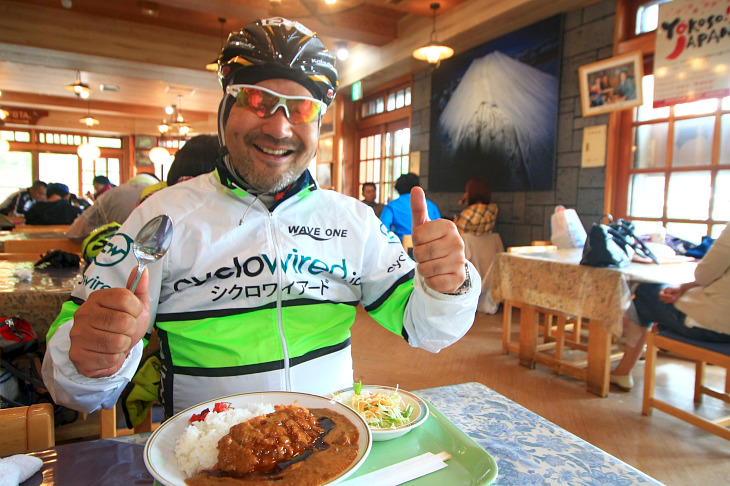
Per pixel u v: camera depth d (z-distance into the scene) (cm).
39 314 161
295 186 99
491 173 472
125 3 511
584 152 384
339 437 60
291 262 93
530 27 419
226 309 90
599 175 374
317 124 94
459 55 504
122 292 60
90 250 184
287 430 58
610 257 235
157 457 56
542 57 410
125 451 66
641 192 356
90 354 58
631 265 254
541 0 370
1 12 507
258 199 95
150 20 559
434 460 61
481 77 476
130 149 1177
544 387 257
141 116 1070
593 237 239
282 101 86
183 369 89
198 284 89
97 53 552
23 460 58
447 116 527
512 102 442
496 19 410
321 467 53
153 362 107
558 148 406
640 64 334
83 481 58
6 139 1103
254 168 89
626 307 225
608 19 361
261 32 87
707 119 314
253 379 88
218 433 57
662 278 218
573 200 395
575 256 284
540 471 63
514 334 361
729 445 194
